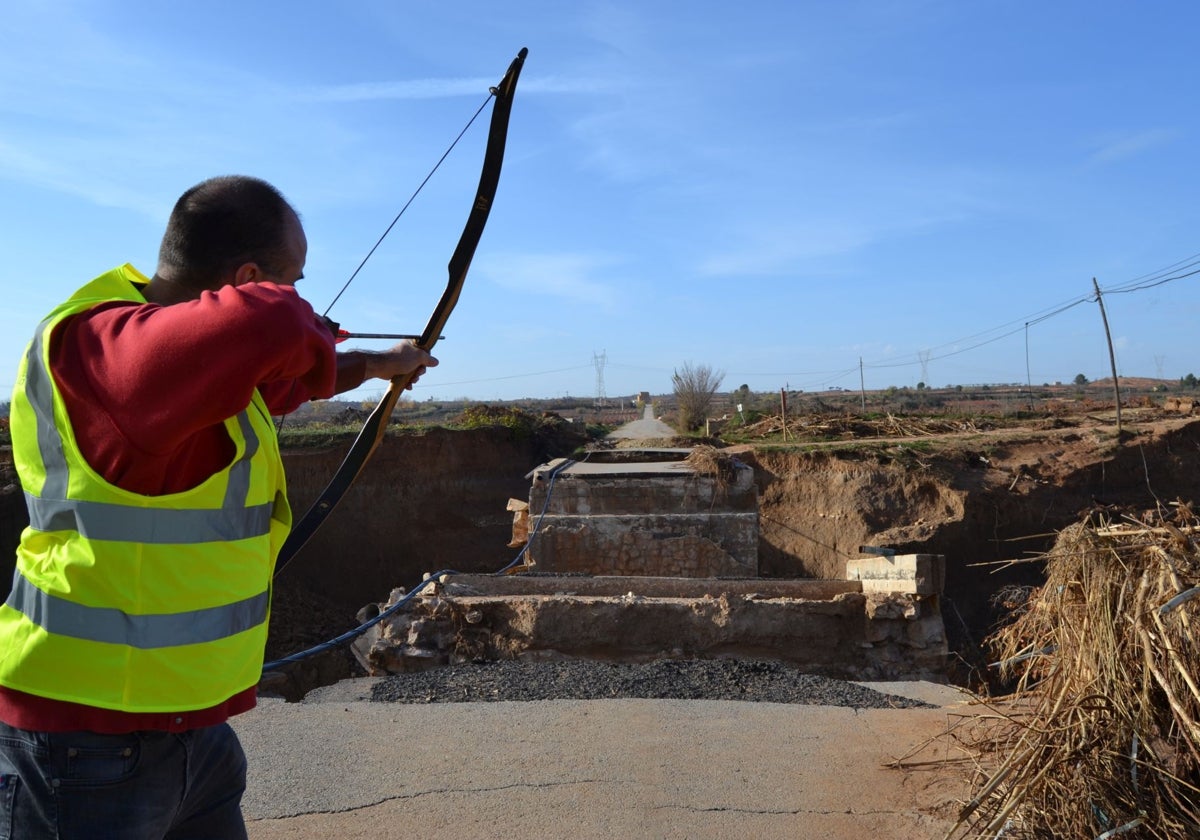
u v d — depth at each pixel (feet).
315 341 6.80
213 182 7.72
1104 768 12.07
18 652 6.41
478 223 10.02
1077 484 102.27
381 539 104.42
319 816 13.46
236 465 6.97
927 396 313.12
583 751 16.06
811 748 16.33
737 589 39.50
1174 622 12.44
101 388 6.25
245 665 7.13
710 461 65.26
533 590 39.06
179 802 7.04
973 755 14.96
